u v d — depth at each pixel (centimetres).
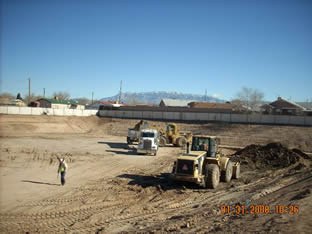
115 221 1384
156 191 1878
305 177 2197
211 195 1803
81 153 3412
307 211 1284
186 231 1156
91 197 1753
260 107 9231
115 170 2581
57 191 1866
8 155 3045
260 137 4906
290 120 5262
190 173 1841
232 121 5734
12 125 5178
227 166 2102
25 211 1506
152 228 1244
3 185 1967
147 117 6575
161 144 4272
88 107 9731
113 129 6106
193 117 6141
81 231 1270
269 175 2400
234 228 1136
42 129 5428
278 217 1218
